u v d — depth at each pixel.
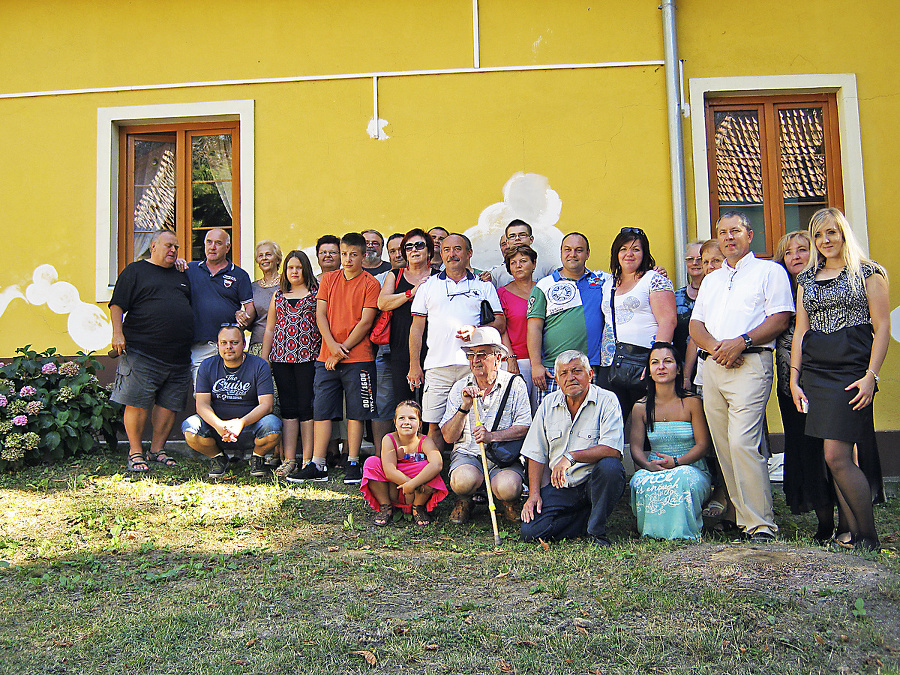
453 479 4.86
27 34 7.34
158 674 2.97
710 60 6.86
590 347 5.29
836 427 4.11
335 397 5.91
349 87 7.07
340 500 5.42
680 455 4.84
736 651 3.06
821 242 4.28
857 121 6.75
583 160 6.87
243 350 5.96
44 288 7.18
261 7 7.18
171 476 5.88
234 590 3.81
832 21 6.82
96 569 4.16
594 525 4.51
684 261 6.62
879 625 3.19
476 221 6.91
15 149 7.29
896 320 6.59
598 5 6.94
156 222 7.35
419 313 5.49
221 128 7.31
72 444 6.26
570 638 3.19
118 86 7.25
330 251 6.15
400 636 3.24
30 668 3.02
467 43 7.01
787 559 3.87
